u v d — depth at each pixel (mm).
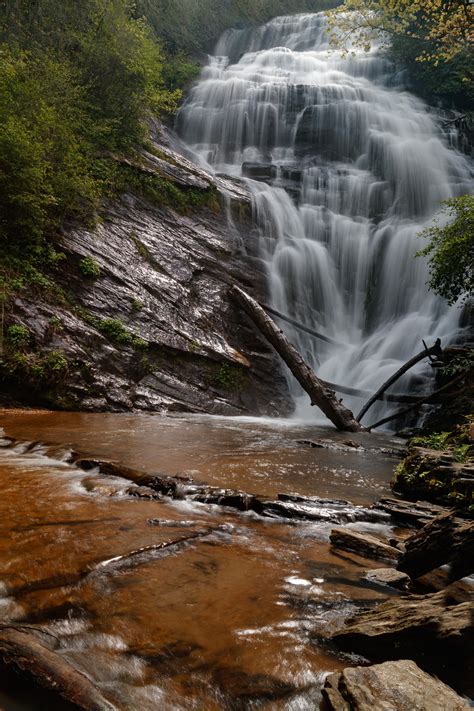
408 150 22328
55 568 3156
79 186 12859
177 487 5133
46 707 1967
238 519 4590
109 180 14469
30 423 8688
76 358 10945
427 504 5352
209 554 3666
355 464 7453
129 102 16891
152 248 14258
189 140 24375
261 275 16281
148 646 2469
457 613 2629
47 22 16859
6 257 11359
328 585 3336
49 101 13719
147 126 18766
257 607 2953
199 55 32438
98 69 16469
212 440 8484
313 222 18922
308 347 16125
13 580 2943
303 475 6508
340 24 17281
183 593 3033
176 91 18922
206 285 14609
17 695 2004
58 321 11141
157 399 11672
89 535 3748
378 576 3490
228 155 23875
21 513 4098
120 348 11875
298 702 2176
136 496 4906
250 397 13234
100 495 4824
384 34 28984
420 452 6191
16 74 13219
